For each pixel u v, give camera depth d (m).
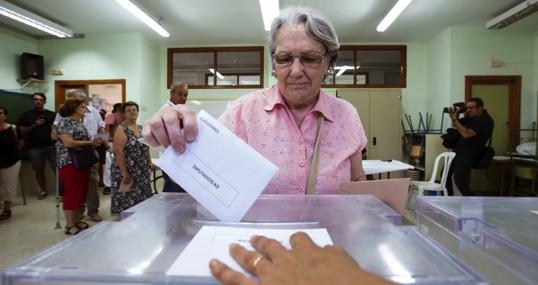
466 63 4.78
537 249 0.46
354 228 0.43
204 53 5.93
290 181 0.80
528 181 4.09
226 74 6.24
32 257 0.33
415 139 4.93
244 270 0.31
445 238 0.57
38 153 4.20
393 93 5.27
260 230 0.41
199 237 0.38
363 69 5.88
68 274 0.30
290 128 0.84
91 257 0.33
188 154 0.49
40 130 4.23
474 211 0.65
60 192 2.95
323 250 0.31
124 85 5.16
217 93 5.86
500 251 0.50
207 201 0.48
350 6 4.09
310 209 0.54
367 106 5.27
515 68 4.77
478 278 0.29
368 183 0.66
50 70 5.32
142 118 5.20
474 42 4.77
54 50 5.32
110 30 5.04
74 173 2.76
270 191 0.80
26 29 4.91
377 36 5.30
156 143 0.50
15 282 0.30
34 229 2.92
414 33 5.14
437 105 5.18
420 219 0.70
